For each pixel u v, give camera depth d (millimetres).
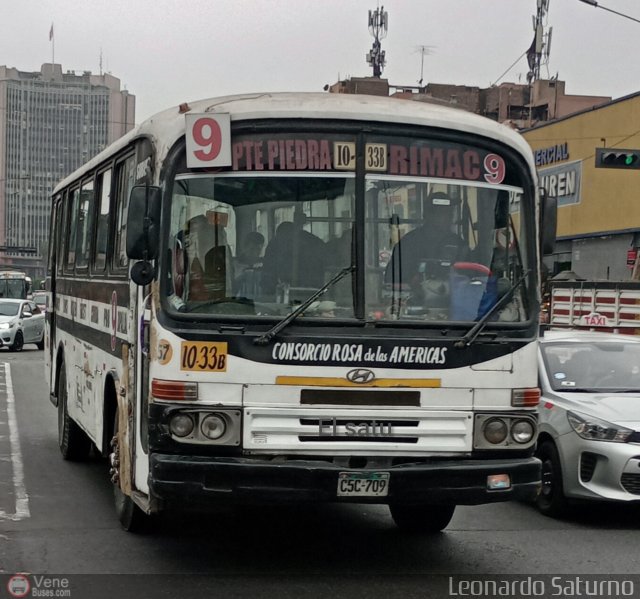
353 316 6473
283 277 6484
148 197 6461
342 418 6375
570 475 8859
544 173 36781
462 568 7141
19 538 7727
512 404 6688
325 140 6625
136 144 7590
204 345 6324
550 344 10266
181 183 6531
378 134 6688
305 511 9062
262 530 8250
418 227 6691
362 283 6508
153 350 6441
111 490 9742
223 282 6457
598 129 33625
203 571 6867
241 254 6492
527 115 66625
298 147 6605
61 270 11969
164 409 6328
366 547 7738
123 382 7523
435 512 8125
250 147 6574
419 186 6719
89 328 9570
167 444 6324
